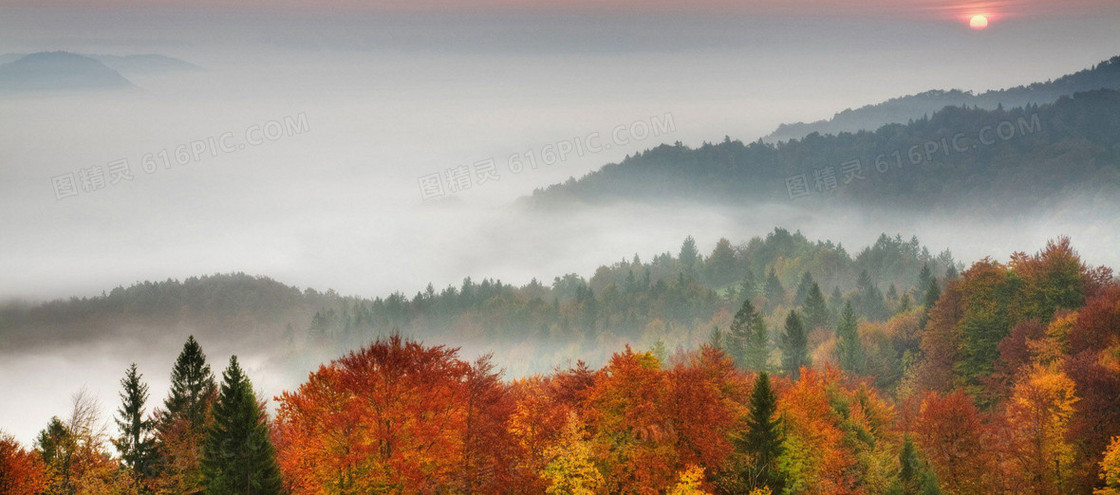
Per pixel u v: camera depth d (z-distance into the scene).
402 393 43.22
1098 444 66.44
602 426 49.09
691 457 47.59
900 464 62.62
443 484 43.41
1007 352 102.69
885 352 140.38
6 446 52.47
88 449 59.25
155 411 61.84
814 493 54.34
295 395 43.50
